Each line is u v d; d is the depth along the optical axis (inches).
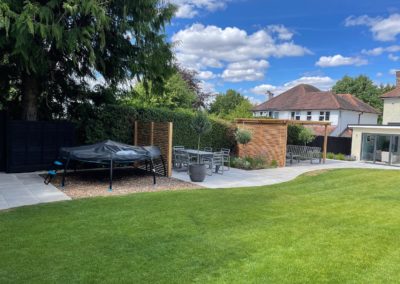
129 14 353.7
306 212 241.0
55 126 419.8
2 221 197.9
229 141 653.9
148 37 375.2
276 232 191.8
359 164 663.8
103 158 319.3
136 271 136.0
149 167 441.7
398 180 425.1
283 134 564.4
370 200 291.3
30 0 280.2
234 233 187.8
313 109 1131.3
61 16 286.8
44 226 189.5
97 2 285.1
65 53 370.6
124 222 201.6
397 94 908.0
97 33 327.0
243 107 1397.6
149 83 454.3
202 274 135.0
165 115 532.1
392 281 133.3
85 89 473.4
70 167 412.8
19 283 123.3
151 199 268.7
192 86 1043.3
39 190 298.7
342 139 828.6
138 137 476.7
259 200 278.8
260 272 138.3
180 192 303.9
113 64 403.5
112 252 154.9
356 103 1206.9
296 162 660.7
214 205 253.9
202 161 450.3
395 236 189.9
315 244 173.6
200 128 414.0
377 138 721.6
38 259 144.6
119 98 530.0
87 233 179.6
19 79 426.0
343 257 157.2
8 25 244.1
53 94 462.3
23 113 410.9
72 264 140.7
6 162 390.3
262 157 587.8
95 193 293.7
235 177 426.6
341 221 219.0
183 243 169.5
